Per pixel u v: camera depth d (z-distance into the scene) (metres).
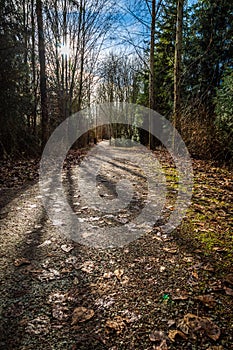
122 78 19.75
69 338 1.29
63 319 1.42
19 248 2.21
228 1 7.58
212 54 8.04
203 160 6.61
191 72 8.72
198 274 1.83
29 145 7.64
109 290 1.66
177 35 7.23
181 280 1.76
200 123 6.90
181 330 1.34
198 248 2.21
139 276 1.81
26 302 1.55
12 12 6.34
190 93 8.89
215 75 8.42
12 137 6.83
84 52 13.43
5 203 3.45
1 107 6.40
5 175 5.10
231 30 7.82
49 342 1.27
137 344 1.26
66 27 12.07
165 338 1.29
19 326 1.37
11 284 1.72
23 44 6.94
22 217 2.95
